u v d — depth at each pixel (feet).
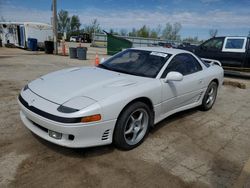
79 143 8.63
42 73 27.02
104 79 10.71
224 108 17.83
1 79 22.39
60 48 77.30
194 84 13.91
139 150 10.34
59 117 8.29
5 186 7.54
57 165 8.80
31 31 61.82
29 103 9.21
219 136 12.55
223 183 8.52
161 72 11.84
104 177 8.30
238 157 10.44
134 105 9.87
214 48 34.24
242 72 35.19
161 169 9.05
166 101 11.87
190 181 8.49
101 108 8.70
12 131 11.21
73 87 9.77
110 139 9.43
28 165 8.69
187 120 14.51
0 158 9.00
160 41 111.34
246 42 31.60
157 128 12.89
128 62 13.07
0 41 69.15
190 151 10.64
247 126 14.33
